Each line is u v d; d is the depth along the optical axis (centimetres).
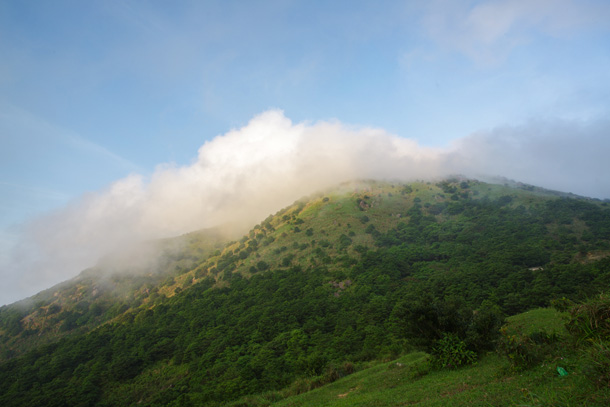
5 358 13225
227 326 9612
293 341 7462
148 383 7856
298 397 3419
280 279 12519
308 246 15700
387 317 8225
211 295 12775
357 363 5516
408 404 1697
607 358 929
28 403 7125
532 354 1549
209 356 7850
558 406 883
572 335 1417
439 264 12425
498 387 1374
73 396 7294
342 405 2152
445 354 2402
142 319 12381
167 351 9125
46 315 16138
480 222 16500
